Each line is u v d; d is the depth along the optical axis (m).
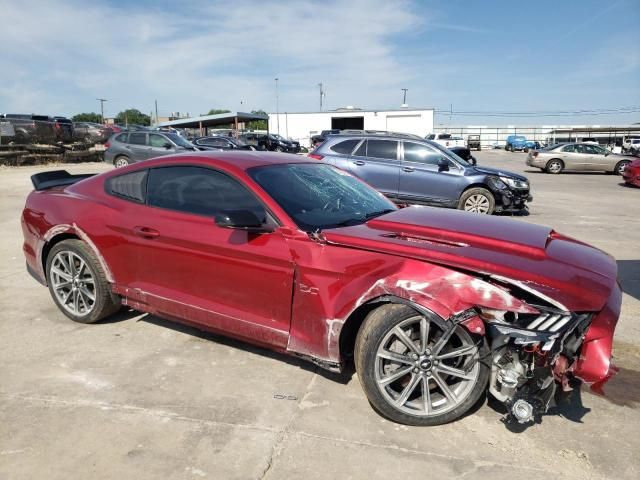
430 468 2.55
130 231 3.84
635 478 2.50
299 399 3.17
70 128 27.34
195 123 46.91
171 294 3.73
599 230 8.95
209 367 3.57
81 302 4.26
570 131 66.88
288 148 39.34
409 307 2.78
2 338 4.00
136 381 3.37
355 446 2.72
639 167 16.39
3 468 2.53
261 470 2.53
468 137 60.66
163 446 2.71
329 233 3.10
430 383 3.06
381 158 10.35
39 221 4.35
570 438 2.81
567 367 2.69
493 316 2.69
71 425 2.88
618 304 2.85
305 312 3.11
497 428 2.90
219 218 3.09
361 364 2.88
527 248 2.93
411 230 3.18
